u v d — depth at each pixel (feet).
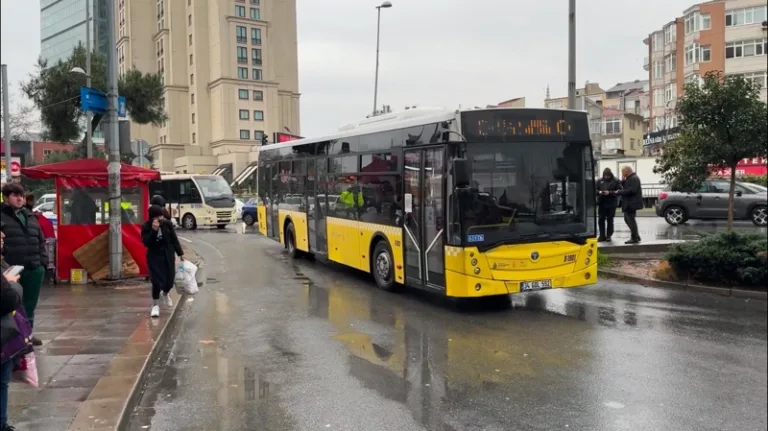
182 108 293.84
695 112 41.19
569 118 32.17
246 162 269.85
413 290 38.91
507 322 29.89
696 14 184.44
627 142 254.27
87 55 90.63
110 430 16.28
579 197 32.24
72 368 21.75
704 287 36.09
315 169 48.73
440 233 31.48
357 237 41.29
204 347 26.50
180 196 100.22
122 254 41.55
